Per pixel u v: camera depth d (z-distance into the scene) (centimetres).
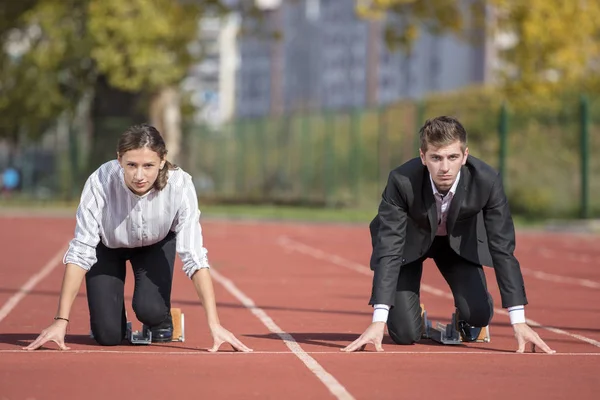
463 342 927
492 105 3662
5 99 4581
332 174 4206
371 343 913
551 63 3816
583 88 3822
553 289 1509
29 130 4969
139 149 809
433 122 814
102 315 876
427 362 814
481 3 4041
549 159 3438
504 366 799
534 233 2883
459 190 839
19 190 5459
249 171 4725
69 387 704
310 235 2808
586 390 710
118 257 892
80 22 4231
